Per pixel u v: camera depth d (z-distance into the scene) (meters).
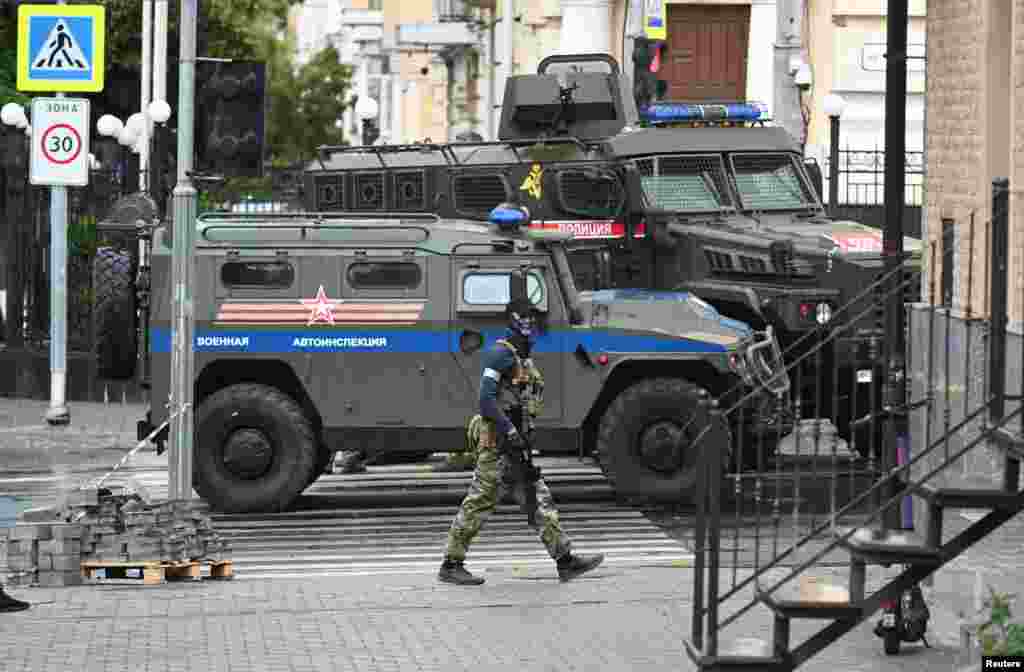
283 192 84.44
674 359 42.09
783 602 23.86
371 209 52.34
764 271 47.09
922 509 30.34
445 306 42.22
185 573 34.44
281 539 39.28
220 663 27.20
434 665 26.98
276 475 42.28
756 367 42.16
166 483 46.94
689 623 29.64
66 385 65.75
